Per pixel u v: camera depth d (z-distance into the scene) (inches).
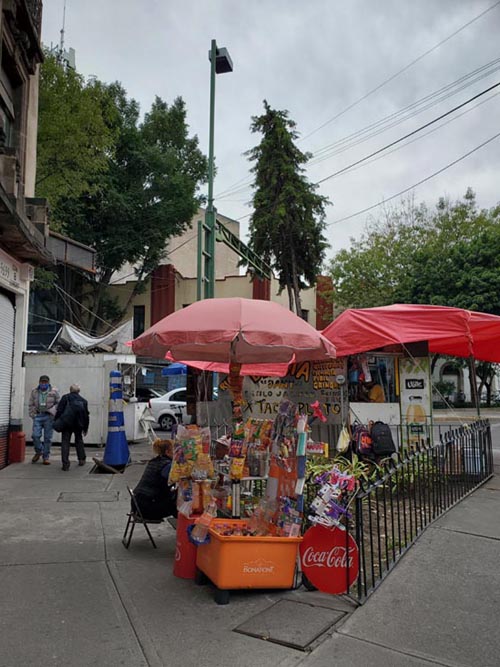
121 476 396.2
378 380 367.9
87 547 232.7
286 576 183.9
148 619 165.8
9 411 445.4
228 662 141.9
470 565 207.8
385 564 210.4
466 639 154.0
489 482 357.4
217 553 179.2
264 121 1171.9
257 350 261.3
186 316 204.5
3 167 364.2
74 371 587.5
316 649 149.1
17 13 440.1
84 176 938.7
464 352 416.2
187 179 1205.1
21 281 452.8
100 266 1206.9
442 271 1054.4
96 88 884.0
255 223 1164.5
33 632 155.5
